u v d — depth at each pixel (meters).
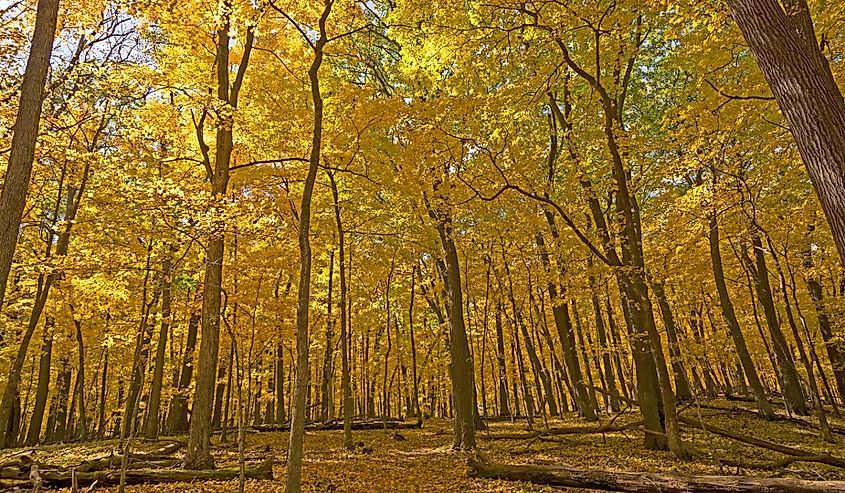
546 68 8.98
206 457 7.78
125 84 8.30
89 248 9.67
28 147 4.68
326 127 9.41
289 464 5.08
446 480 7.24
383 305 20.33
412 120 9.17
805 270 13.44
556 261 11.46
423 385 26.34
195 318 13.55
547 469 6.77
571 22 8.45
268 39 10.56
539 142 12.82
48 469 7.05
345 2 7.67
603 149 10.86
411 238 12.67
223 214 6.86
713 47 8.37
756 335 18.03
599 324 15.97
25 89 4.80
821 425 9.77
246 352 12.80
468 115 8.92
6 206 4.43
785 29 3.68
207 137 10.40
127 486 6.74
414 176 9.45
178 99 8.63
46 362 14.30
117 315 11.88
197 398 7.98
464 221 12.57
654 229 12.09
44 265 8.07
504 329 18.98
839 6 6.79
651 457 8.38
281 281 14.48
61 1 7.40
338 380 23.70
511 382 19.47
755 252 13.95
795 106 3.51
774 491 5.25
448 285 11.22
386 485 7.00
